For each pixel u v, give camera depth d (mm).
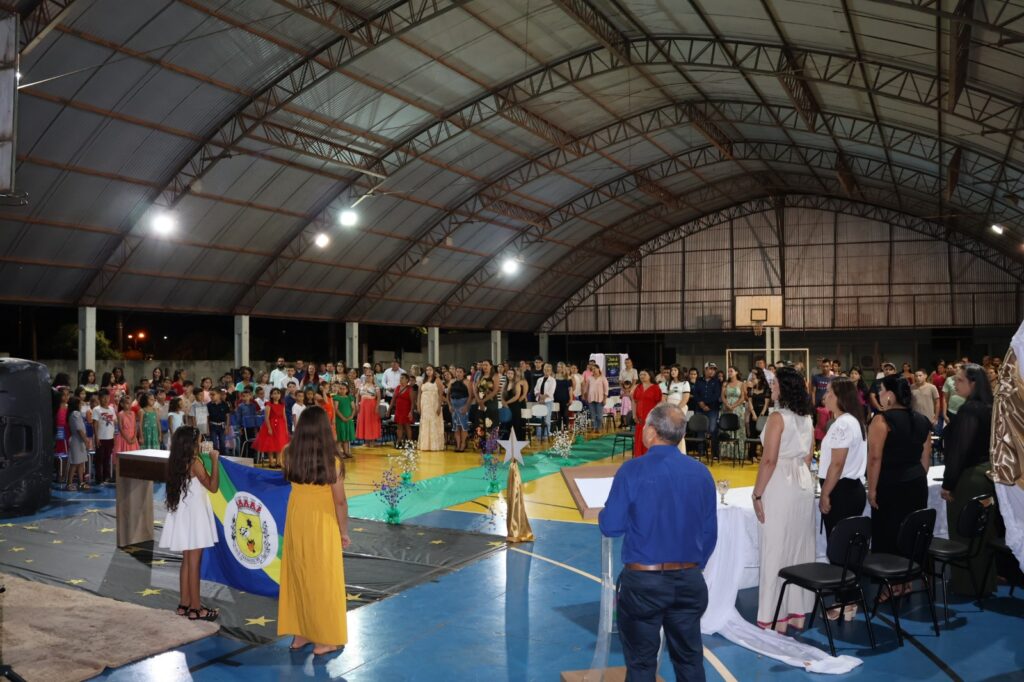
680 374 15531
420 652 4844
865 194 29234
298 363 16594
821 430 12648
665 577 3426
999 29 9500
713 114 22609
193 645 5004
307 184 20188
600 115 21859
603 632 4477
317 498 4875
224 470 6289
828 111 19547
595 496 4586
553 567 6793
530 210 27922
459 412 15352
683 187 29703
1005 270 29016
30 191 15078
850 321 31125
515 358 38250
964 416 5750
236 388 15531
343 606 4891
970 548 5484
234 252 20688
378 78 16922
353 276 25109
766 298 29578
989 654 4734
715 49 16859
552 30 16484
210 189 18250
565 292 35281
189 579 5527
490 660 4707
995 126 15203
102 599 5875
